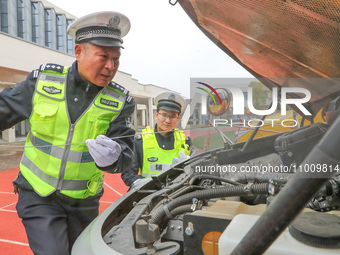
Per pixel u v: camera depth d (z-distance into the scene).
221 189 0.77
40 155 1.20
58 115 1.19
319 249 0.48
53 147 1.20
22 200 1.23
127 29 1.18
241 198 0.95
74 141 1.21
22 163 1.21
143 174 2.04
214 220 0.63
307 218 0.54
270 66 0.78
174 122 2.05
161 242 0.79
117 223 0.94
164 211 0.80
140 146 2.06
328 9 0.51
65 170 1.21
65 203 1.25
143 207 0.95
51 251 1.05
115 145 1.14
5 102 1.15
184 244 0.66
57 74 1.22
